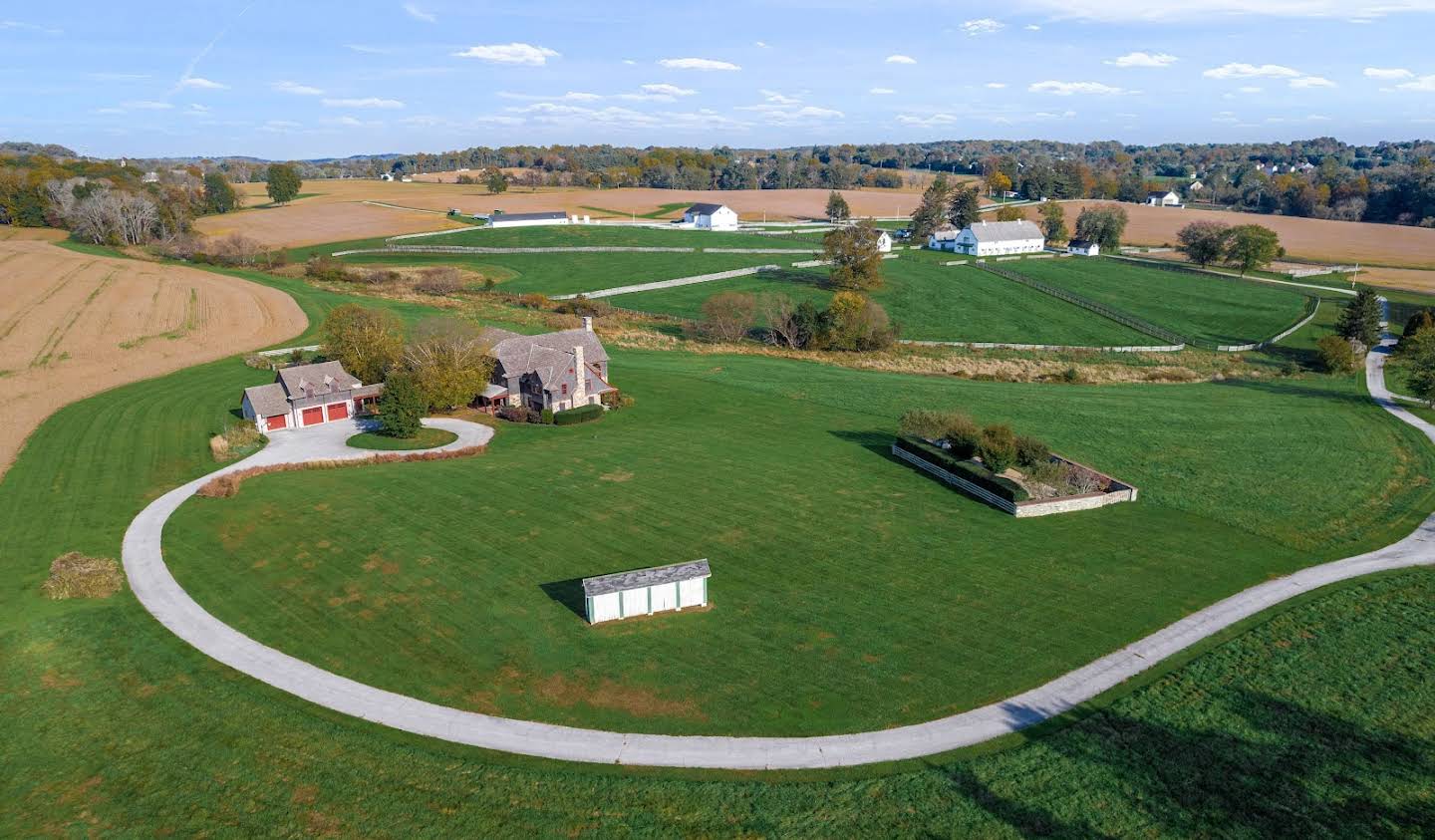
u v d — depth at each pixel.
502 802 27.77
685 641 37.34
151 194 196.62
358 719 32.16
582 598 40.97
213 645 37.34
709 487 54.69
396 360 77.06
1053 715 32.09
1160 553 45.56
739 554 45.47
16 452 61.38
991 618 38.97
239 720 31.97
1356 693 32.91
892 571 43.50
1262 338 113.81
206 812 27.38
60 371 81.12
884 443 64.69
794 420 70.81
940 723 31.72
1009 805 27.45
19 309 100.62
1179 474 57.66
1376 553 45.72
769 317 107.06
